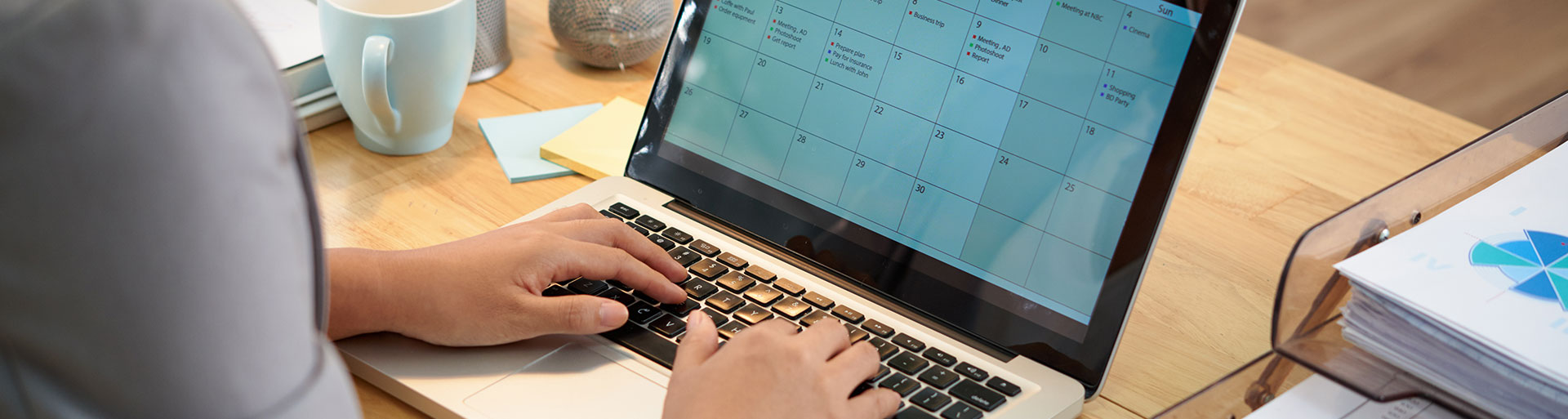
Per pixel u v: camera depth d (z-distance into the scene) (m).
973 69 0.68
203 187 0.22
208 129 0.22
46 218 0.21
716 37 0.77
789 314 0.64
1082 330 0.61
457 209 0.78
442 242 0.74
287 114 0.24
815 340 0.55
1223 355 0.67
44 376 0.24
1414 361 0.49
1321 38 2.74
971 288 0.65
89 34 0.20
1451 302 0.49
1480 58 2.62
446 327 0.58
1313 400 0.51
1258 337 0.69
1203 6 0.60
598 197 0.77
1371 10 2.88
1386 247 0.54
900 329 0.64
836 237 0.70
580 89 0.98
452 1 0.81
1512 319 0.48
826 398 0.51
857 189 0.70
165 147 0.21
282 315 0.24
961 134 0.67
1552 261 0.53
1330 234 0.55
